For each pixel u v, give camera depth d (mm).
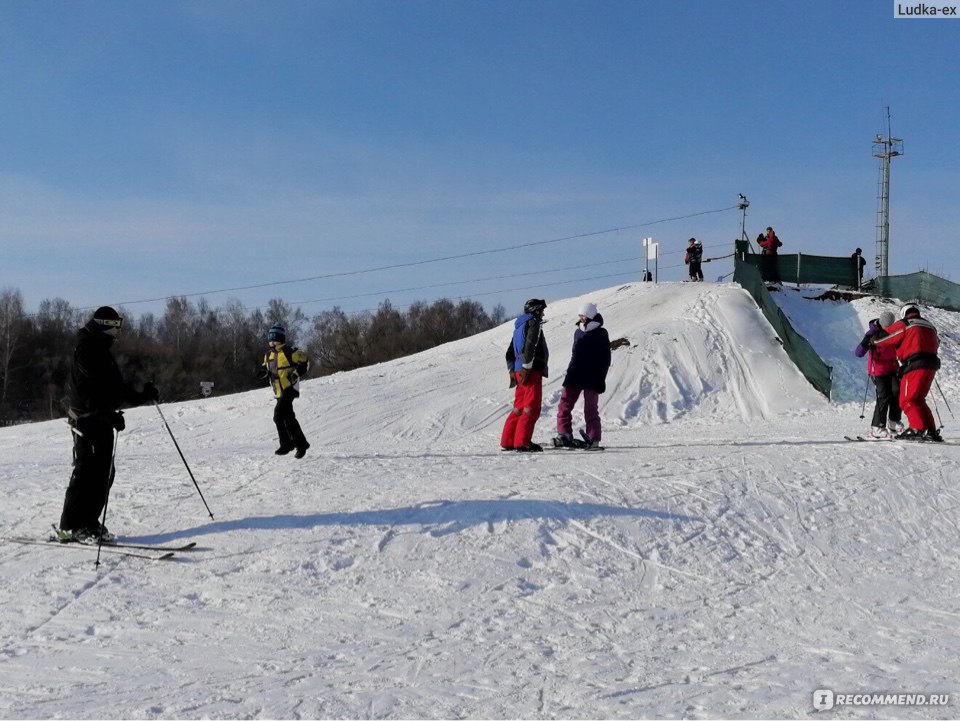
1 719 4195
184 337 75000
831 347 24359
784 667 4867
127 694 4477
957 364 23672
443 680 4648
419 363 24594
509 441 11344
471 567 6418
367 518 7332
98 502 7027
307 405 19938
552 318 27672
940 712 4191
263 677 4688
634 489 8281
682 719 4148
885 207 42000
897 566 6973
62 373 57406
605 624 5562
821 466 9391
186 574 6293
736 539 7250
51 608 5703
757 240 29891
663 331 22562
